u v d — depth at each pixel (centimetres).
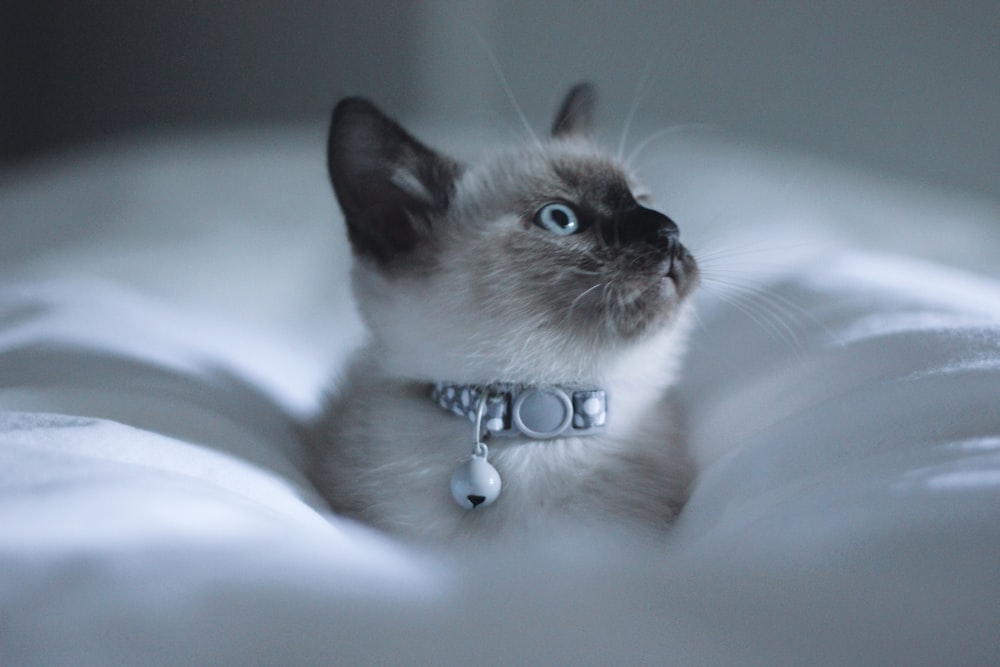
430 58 74
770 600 23
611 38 69
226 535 24
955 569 22
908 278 39
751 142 67
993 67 62
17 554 23
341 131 35
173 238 51
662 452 34
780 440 29
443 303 34
